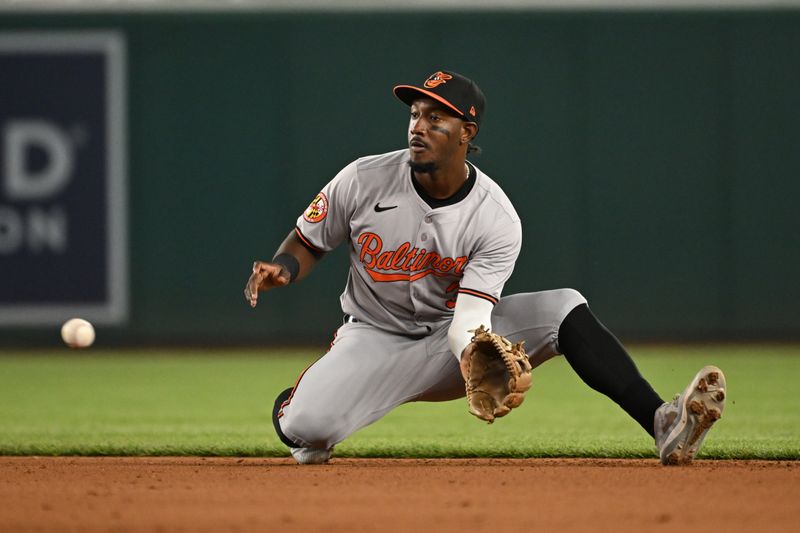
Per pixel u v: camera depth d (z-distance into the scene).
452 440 24.58
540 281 53.88
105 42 54.25
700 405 17.55
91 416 31.08
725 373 42.16
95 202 54.25
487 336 16.62
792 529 12.77
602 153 53.94
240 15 54.28
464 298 18.42
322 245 19.44
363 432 26.70
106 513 13.94
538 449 22.20
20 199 54.03
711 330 54.00
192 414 31.58
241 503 14.66
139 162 54.47
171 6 54.31
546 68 53.88
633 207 53.94
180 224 54.47
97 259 54.28
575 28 53.94
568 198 53.91
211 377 42.84
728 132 54.09
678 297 53.94
